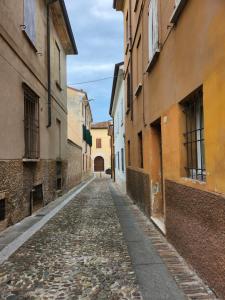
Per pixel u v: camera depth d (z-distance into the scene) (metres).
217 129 3.94
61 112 17.50
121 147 23.02
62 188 17.70
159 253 6.13
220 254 3.92
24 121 9.96
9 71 8.55
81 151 31.09
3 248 6.64
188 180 5.27
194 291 4.35
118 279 4.90
